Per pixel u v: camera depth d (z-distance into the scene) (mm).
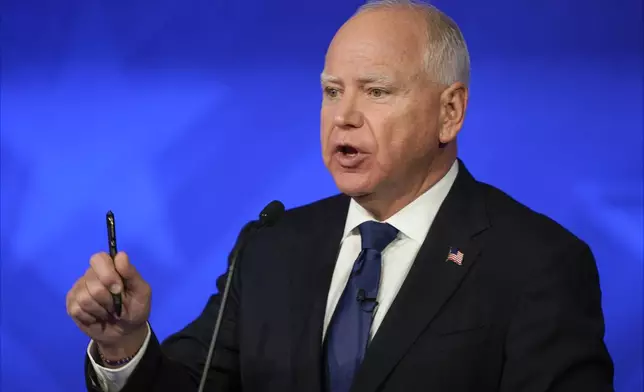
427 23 5234
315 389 5184
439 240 5355
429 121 5234
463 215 5461
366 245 5445
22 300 10781
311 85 10273
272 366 5418
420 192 5473
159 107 10508
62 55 10617
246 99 10375
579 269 5227
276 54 10320
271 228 6039
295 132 10312
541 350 4934
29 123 10688
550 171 9766
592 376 4887
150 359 5137
